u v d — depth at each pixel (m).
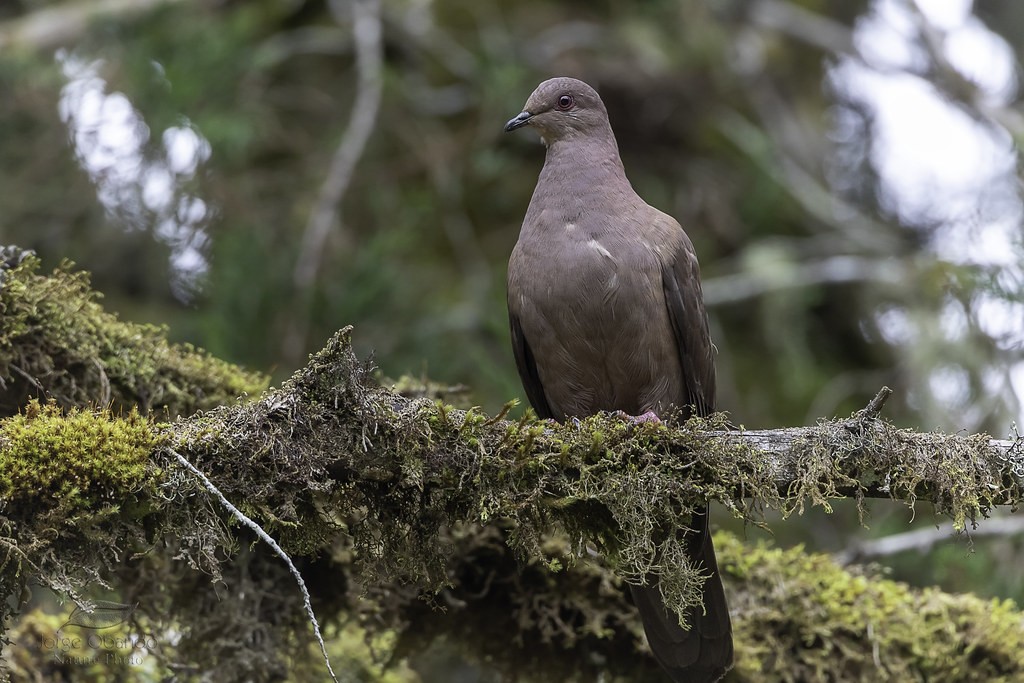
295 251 15.12
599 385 9.59
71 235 15.92
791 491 7.47
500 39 18.67
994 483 7.48
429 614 9.82
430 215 17.45
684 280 9.59
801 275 17.39
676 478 7.45
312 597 9.59
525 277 9.52
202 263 15.70
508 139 18.77
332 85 18.67
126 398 9.13
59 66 16.38
